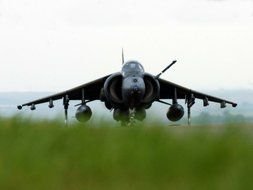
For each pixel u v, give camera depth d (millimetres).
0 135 30188
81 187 20250
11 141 28062
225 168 21609
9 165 22797
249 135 25875
